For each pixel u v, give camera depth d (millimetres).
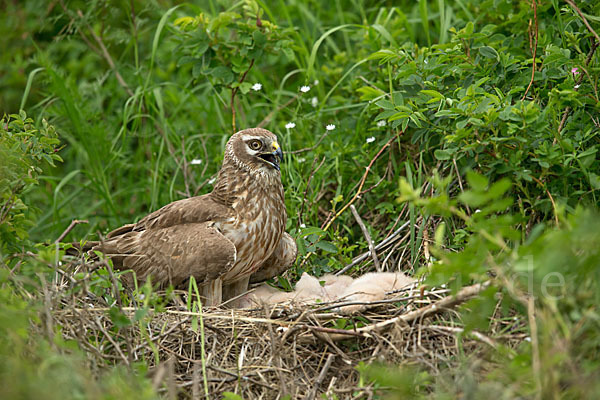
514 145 10180
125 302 9828
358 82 13680
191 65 15500
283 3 15164
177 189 14195
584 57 10758
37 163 10570
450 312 8938
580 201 9953
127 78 15773
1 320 7027
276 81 15797
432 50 12898
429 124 11305
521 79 11180
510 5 12859
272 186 11227
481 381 7707
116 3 15781
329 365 8789
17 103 15742
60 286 9500
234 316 9625
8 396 6246
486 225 7117
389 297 9961
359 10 16188
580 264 6965
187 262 10617
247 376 8719
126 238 11312
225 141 13680
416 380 7898
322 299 10391
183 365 9086
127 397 6637
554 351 6770
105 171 14797
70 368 6852
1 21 16125
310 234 11789
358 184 12789
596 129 10430
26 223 9930
